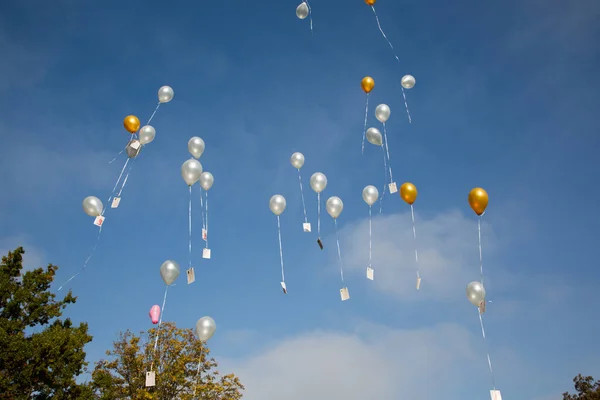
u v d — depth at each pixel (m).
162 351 19.44
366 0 11.55
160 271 9.33
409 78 11.86
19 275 15.03
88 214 10.35
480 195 8.40
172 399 18.80
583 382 20.84
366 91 11.71
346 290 9.66
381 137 11.16
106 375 15.12
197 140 10.75
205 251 10.05
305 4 11.84
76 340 13.96
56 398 12.83
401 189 9.99
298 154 11.62
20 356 12.48
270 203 10.72
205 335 8.86
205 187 10.86
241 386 20.25
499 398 7.36
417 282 9.34
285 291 9.88
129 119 10.75
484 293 8.26
